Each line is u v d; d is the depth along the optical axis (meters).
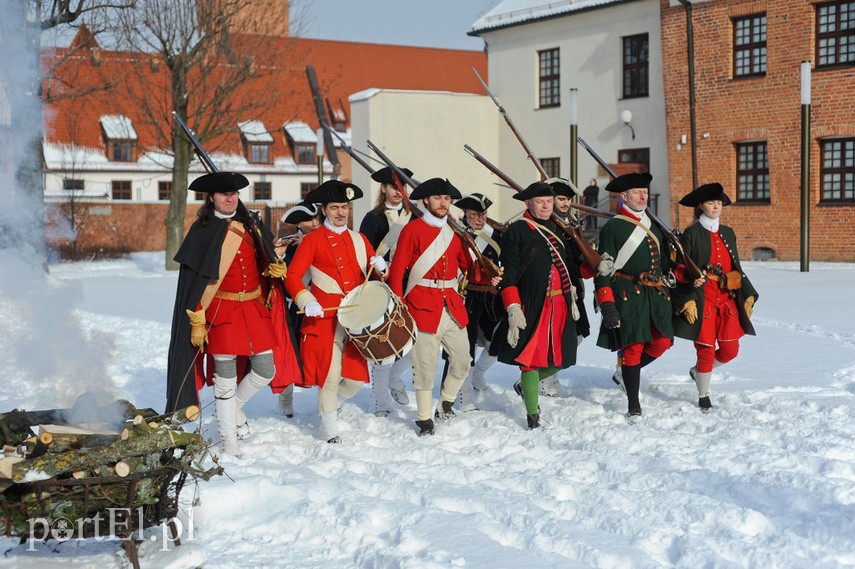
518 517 5.15
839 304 15.38
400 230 8.44
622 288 7.68
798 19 26.02
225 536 5.10
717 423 7.29
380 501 5.46
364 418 7.98
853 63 25.09
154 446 4.37
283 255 8.45
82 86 26.70
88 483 4.19
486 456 6.80
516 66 34.78
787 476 5.68
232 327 6.70
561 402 8.47
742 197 27.92
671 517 5.16
